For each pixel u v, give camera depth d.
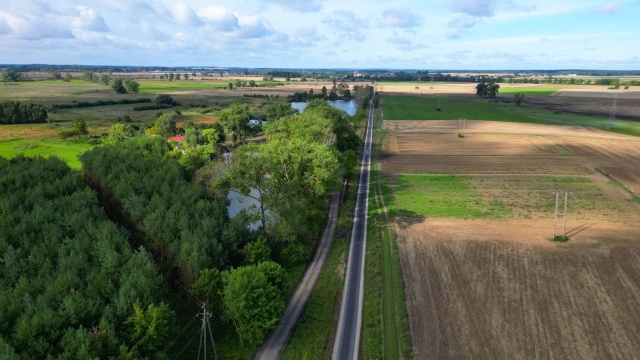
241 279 45.50
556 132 175.12
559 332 45.56
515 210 83.69
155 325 40.62
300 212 69.75
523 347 43.38
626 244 66.06
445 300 52.03
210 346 46.16
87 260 51.06
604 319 47.66
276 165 71.94
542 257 62.53
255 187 68.12
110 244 52.59
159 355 41.28
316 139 102.88
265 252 59.41
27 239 53.81
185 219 59.09
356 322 50.47
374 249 68.00
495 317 48.44
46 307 39.81
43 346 36.81
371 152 143.38
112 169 87.12
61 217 61.41
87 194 70.25
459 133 176.25
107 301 44.47
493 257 63.06
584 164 121.56
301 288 58.19
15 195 69.06
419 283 56.12
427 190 99.12
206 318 41.91
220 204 74.69
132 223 68.25
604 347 43.09
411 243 68.81
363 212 87.19
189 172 98.00
